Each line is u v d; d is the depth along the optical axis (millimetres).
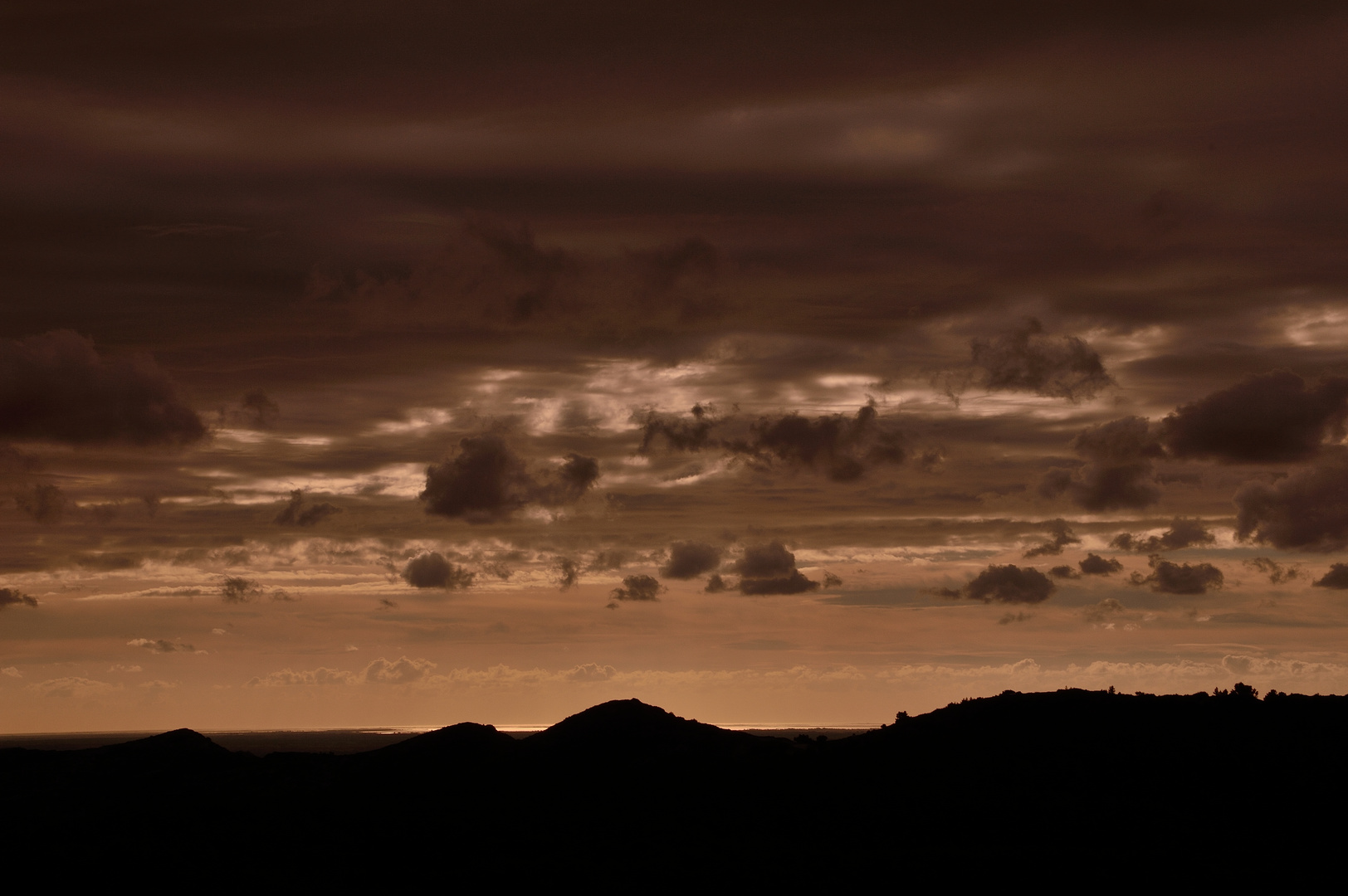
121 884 79875
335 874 82312
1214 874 72938
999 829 83812
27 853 83938
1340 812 82625
